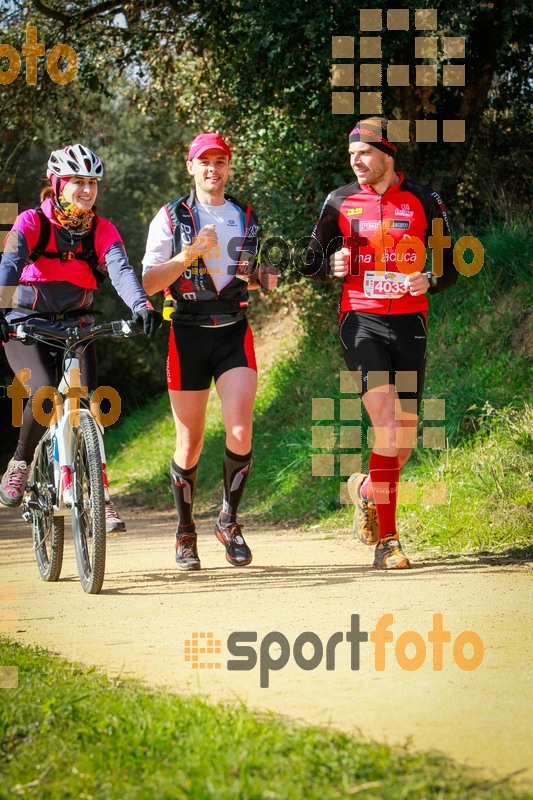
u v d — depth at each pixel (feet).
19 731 21.15
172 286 43.24
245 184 98.37
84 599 38.29
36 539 44.29
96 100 107.76
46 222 39.42
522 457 53.36
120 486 110.01
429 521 51.39
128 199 174.09
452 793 17.25
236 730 19.94
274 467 77.30
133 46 93.97
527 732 21.02
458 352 71.56
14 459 42.52
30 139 108.68
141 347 172.96
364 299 43.50
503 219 83.82
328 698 23.88
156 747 19.56
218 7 85.66
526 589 37.37
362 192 43.78
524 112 86.94
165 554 51.62
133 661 27.96
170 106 110.52
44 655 28.22
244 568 45.34
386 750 18.85
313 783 17.56
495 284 75.97
